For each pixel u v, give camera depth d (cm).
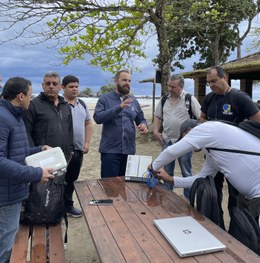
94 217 253
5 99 268
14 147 267
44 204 321
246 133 273
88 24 892
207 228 232
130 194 311
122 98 439
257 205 260
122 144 431
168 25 1062
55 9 808
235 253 197
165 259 190
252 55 1330
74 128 454
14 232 280
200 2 1056
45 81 376
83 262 360
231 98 375
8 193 266
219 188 335
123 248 203
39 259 263
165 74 1089
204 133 273
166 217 254
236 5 1423
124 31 1000
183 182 315
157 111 511
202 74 1480
